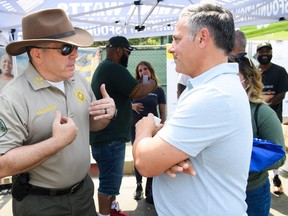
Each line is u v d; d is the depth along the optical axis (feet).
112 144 8.82
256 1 11.68
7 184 13.30
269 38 20.18
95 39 17.34
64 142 4.49
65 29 4.79
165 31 17.06
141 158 3.80
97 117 5.29
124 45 8.87
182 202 3.90
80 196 5.53
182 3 12.07
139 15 12.59
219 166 3.64
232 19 3.83
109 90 8.60
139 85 8.54
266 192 6.05
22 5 11.00
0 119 4.36
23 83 4.78
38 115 4.78
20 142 4.58
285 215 10.72
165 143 3.58
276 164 5.60
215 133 3.45
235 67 3.84
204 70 3.84
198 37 3.72
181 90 7.99
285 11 10.12
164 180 4.13
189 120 3.47
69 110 5.20
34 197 5.07
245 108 3.66
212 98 3.43
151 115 4.46
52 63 4.76
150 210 11.50
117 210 10.00
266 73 13.25
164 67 20.40
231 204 3.75
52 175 5.04
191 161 3.77
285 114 19.51
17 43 4.61
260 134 5.71
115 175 9.06
